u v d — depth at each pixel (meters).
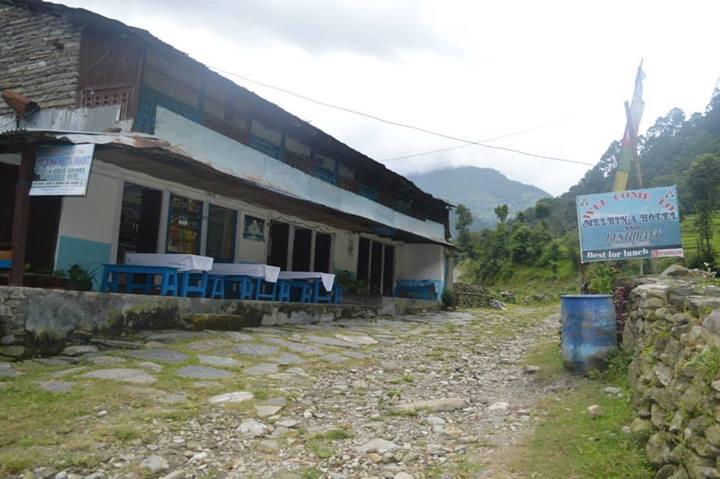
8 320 7.23
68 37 11.20
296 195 14.09
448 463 4.28
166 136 10.69
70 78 11.01
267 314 11.69
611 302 7.06
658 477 3.50
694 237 21.81
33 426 4.68
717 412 3.05
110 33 10.73
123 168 10.76
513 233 44.81
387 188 21.19
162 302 9.18
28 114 11.27
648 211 8.16
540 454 4.25
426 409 5.91
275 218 15.32
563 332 7.29
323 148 17.12
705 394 3.25
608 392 5.84
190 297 10.18
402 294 22.58
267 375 7.21
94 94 10.78
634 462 3.86
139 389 5.89
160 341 8.39
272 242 15.55
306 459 4.42
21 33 11.80
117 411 5.20
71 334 7.79
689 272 7.58
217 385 6.41
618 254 8.25
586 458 4.05
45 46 11.45
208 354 7.98
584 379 6.70
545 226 46.47
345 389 6.86
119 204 10.95
